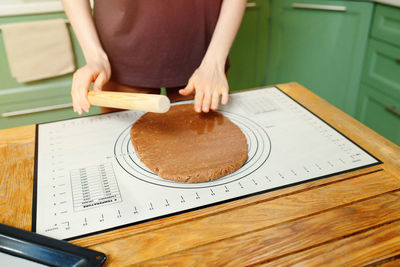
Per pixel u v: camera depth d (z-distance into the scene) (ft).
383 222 1.51
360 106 5.23
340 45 5.09
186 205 1.61
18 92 4.70
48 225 1.52
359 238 1.43
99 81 2.45
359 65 4.98
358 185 1.73
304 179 1.76
